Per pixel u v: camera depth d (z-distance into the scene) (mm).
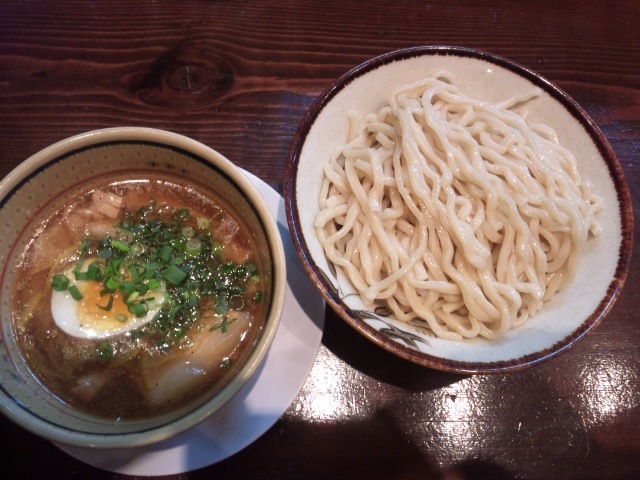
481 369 248
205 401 231
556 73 419
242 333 270
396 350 250
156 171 290
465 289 304
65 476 274
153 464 262
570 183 321
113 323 270
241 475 284
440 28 429
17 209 262
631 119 403
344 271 314
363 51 413
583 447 304
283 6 424
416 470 292
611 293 281
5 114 369
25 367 253
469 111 345
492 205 312
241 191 263
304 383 302
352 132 345
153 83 388
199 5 418
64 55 393
